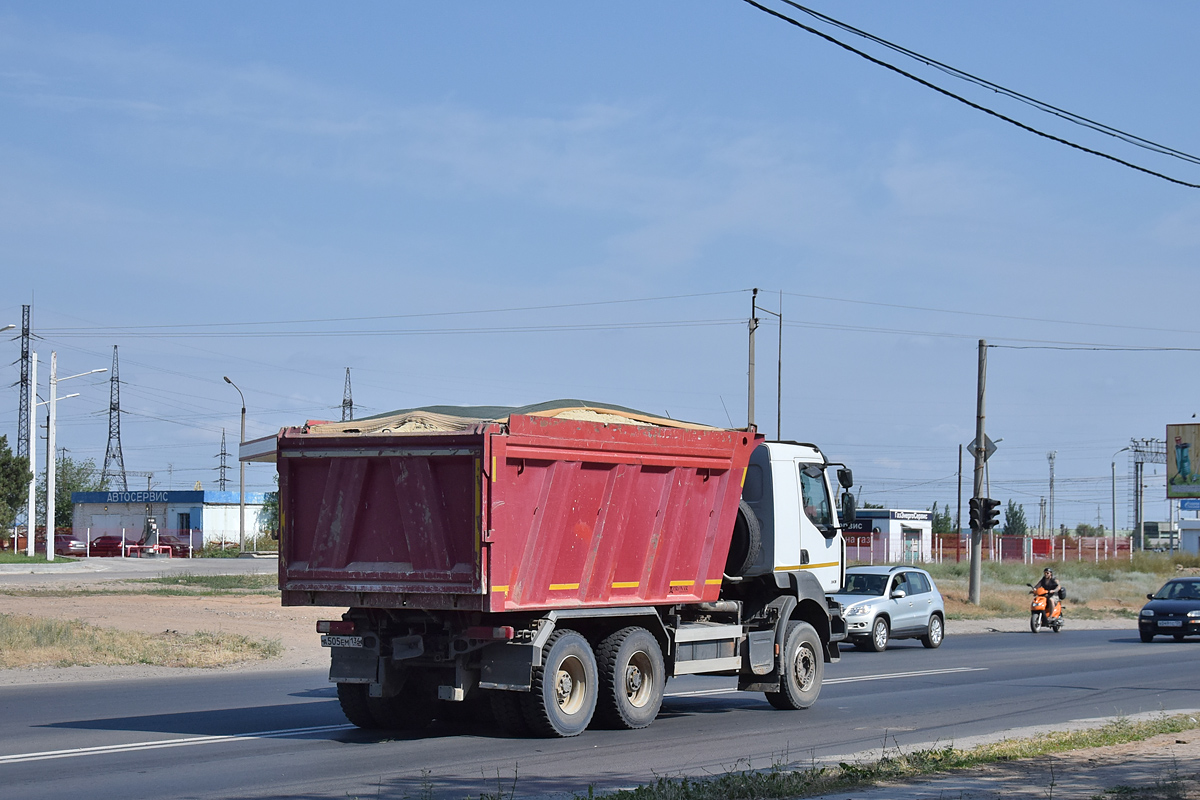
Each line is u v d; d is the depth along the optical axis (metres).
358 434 12.21
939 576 57.62
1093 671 20.89
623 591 13.16
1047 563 72.81
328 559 12.38
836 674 20.25
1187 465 95.19
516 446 11.81
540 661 12.03
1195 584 30.72
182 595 35.53
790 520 15.41
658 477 13.45
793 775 9.37
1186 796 8.72
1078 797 8.66
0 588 36.09
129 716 14.02
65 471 103.12
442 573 11.77
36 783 9.77
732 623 14.80
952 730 13.21
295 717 13.98
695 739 12.48
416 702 13.22
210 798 9.13
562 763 10.89
